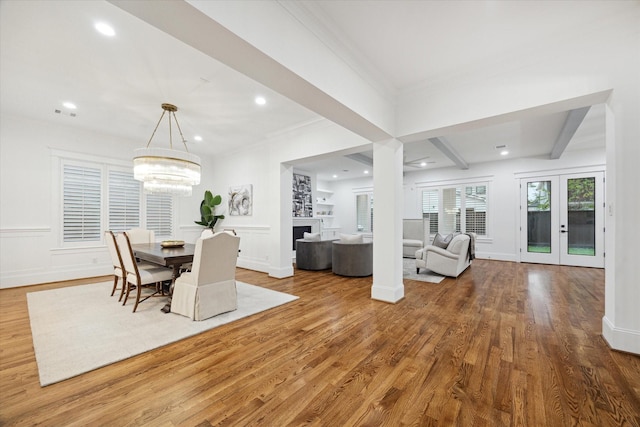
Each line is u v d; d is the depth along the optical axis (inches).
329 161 277.4
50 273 175.5
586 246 233.3
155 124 176.1
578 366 76.1
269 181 211.6
